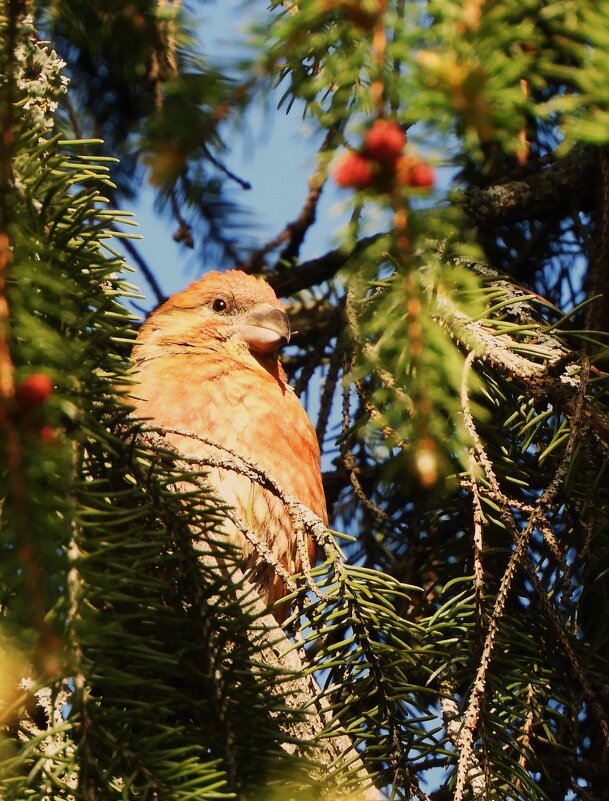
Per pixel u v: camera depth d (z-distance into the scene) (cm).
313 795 382
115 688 373
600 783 620
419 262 393
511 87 320
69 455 356
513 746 486
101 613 374
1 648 341
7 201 366
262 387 752
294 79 386
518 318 634
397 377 405
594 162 745
